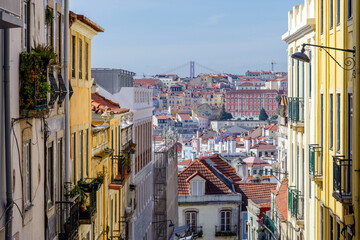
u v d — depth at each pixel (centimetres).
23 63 1438
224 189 5891
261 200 5881
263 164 11394
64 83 2045
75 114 2267
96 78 4150
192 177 5841
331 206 2306
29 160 1555
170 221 5081
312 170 2480
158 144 6122
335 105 2217
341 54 2114
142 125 4469
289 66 3200
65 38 2058
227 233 5697
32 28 1588
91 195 2252
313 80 2609
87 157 2502
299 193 2972
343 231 2069
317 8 2508
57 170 1962
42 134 1680
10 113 1345
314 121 2588
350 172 1978
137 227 4100
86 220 2134
